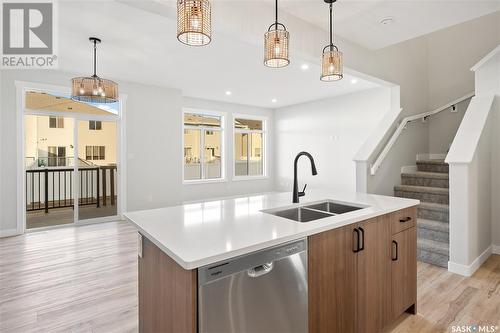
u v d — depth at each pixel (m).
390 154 4.20
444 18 2.69
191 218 1.66
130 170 5.42
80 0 2.53
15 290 2.54
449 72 4.96
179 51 3.77
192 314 1.04
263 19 2.44
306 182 7.47
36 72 4.48
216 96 6.72
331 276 1.51
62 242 3.95
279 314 1.27
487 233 3.32
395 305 1.96
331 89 6.02
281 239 1.27
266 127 8.34
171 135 5.90
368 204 2.03
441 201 3.67
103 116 5.20
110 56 3.95
